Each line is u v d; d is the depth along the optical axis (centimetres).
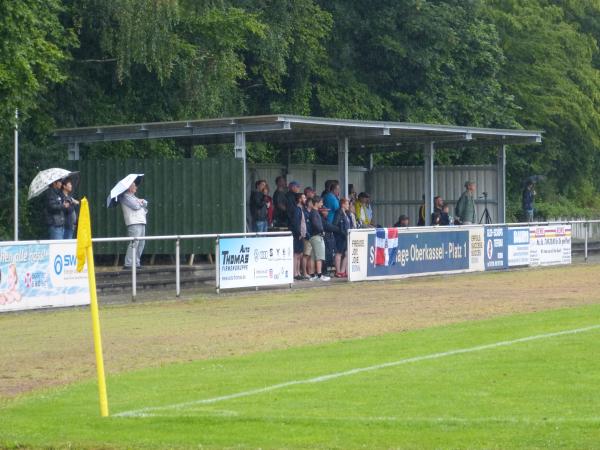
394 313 3028
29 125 4612
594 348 2198
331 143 5253
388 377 1908
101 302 3334
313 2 6262
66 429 1545
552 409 1606
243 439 1450
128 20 4456
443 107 6969
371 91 6781
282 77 6203
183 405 1698
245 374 1992
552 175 8269
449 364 2033
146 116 5244
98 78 5097
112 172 4384
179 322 2869
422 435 1444
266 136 4631
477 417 1555
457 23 6888
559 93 7838
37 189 3762
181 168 4284
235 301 3397
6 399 1831
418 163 6744
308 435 1462
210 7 4991
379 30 6625
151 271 3847
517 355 2122
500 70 7638
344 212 4200
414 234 4275
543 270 4753
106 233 4378
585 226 5309
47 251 3147
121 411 1667
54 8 4272
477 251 4597
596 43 8519
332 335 2570
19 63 3625
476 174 5566
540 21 7894
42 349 2406
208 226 4250
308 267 4106
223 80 5062
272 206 4466
